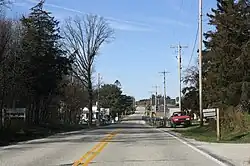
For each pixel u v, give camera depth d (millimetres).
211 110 30062
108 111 141250
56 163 15859
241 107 34688
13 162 16281
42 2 51625
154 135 36688
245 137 28922
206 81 45188
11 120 42781
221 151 20875
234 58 36875
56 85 53781
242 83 34625
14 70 40281
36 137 35562
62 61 53750
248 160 16891
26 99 50406
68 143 26922
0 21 38469
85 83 79812
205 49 49312
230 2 37719
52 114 67688
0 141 28125
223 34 37812
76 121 84562
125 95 186125
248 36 37250
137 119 171125
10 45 40250
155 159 17156
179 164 15523
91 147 23297
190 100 71562
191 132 40844
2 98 38750
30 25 49688
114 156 18297
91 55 79562
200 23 43938
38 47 49125
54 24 52938
